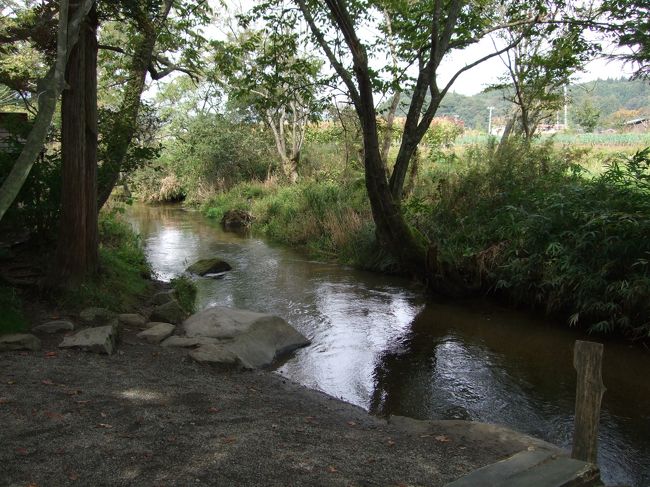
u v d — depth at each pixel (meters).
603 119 50.25
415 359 7.30
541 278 9.33
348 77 9.91
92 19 7.78
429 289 10.80
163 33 11.59
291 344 7.70
